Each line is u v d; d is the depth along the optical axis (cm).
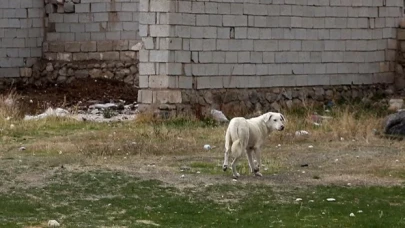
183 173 1472
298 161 1620
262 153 1703
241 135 1409
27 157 1606
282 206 1262
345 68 2522
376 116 2220
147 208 1242
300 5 2408
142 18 2173
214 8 2234
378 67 2608
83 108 2441
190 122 2112
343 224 1162
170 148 1727
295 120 2114
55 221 1143
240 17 2288
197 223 1160
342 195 1336
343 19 2506
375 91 2603
